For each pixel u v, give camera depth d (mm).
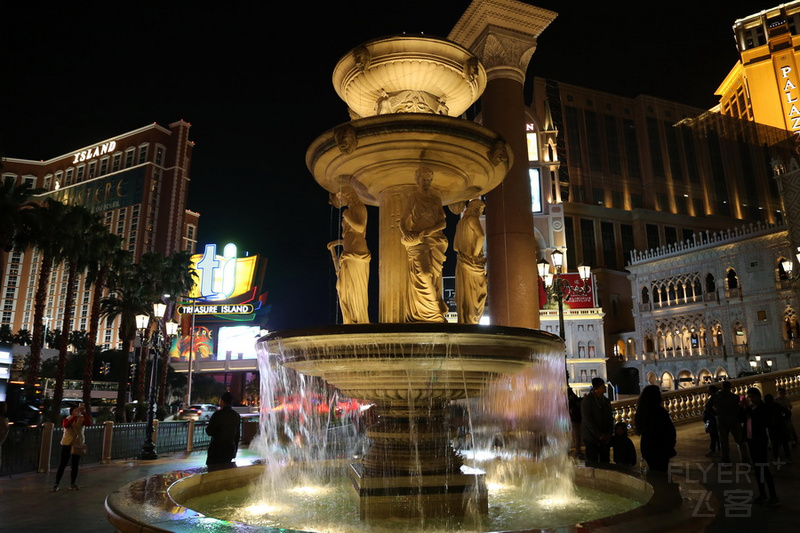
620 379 53844
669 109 74500
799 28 68500
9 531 7609
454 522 4961
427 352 4965
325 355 5156
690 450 13008
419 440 5430
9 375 48594
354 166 6242
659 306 51438
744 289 44719
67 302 31875
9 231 27750
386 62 6523
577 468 6305
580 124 70812
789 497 8039
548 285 15172
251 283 92375
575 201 67375
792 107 67312
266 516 5180
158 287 40844
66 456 11211
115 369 65688
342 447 16750
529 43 12312
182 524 3418
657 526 3260
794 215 41094
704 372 46656
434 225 5895
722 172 73188
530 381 8492
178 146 133250
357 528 4805
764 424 7727
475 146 5977
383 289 6109
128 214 127562
